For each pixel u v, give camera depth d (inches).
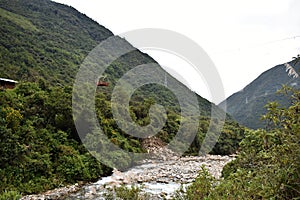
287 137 176.4
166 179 696.4
